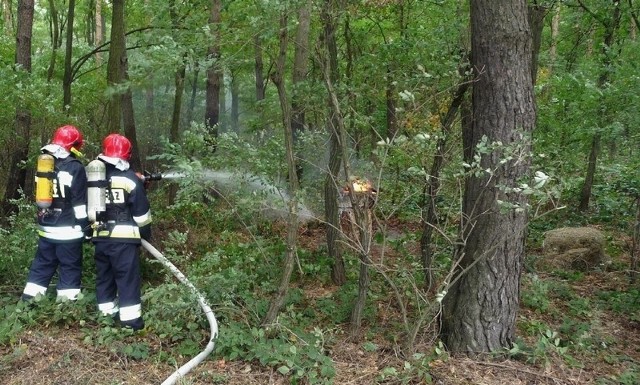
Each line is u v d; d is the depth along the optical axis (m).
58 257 4.82
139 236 4.72
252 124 7.56
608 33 9.66
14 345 4.17
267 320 4.55
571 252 8.04
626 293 6.76
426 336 4.77
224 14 5.13
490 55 4.29
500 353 4.40
